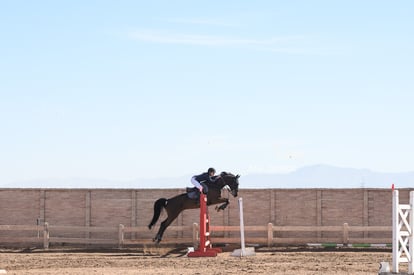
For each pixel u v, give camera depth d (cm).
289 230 3294
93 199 3500
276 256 2928
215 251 2991
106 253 3141
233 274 2358
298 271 2442
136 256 2998
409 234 2223
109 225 3491
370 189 3412
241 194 3459
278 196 3450
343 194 3428
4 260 2831
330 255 2964
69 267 2620
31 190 3512
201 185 3186
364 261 2745
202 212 2981
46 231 3341
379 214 3406
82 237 3472
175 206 3228
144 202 3484
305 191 3444
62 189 3506
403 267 2488
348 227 3272
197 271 2444
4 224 3506
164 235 3438
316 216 3434
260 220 3453
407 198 3400
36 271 2462
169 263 2706
